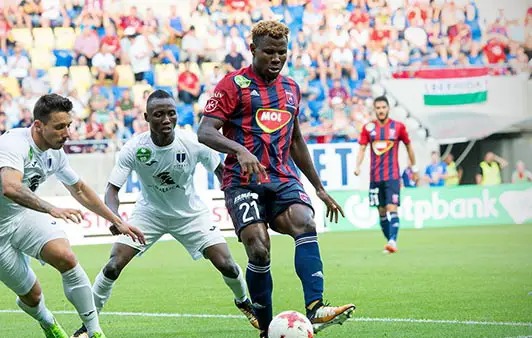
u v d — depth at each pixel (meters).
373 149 31.20
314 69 48.31
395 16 51.06
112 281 15.45
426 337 14.20
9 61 46.22
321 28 50.09
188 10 49.78
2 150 12.54
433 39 51.22
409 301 18.95
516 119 46.31
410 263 27.17
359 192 41.28
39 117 12.78
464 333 14.50
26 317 18.12
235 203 12.73
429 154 45.88
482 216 42.84
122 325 16.70
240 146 12.20
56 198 34.44
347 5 50.78
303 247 12.51
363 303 18.83
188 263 29.28
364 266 26.59
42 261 13.05
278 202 12.80
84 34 47.34
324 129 46.31
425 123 46.03
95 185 37.72
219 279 24.52
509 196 43.19
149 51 47.81
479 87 46.22
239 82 12.79
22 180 12.88
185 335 15.25
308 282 12.31
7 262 13.07
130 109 45.56
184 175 15.73
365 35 50.34
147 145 15.49
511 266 25.86
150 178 15.71
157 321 17.17
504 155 47.31
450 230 39.94
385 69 46.44
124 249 15.56
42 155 13.03
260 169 11.95
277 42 12.73
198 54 48.84
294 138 13.59
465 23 51.81
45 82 45.97
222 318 17.38
